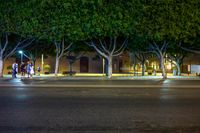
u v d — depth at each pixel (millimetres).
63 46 46625
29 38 46469
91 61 71062
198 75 53906
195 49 49781
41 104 16062
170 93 21625
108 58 46375
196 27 41750
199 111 14094
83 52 61469
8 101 17109
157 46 46312
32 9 41781
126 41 48438
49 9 41531
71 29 41250
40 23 41844
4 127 10820
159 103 16562
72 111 13992
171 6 41281
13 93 21172
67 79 41188
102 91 22875
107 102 16906
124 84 30578
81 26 41094
